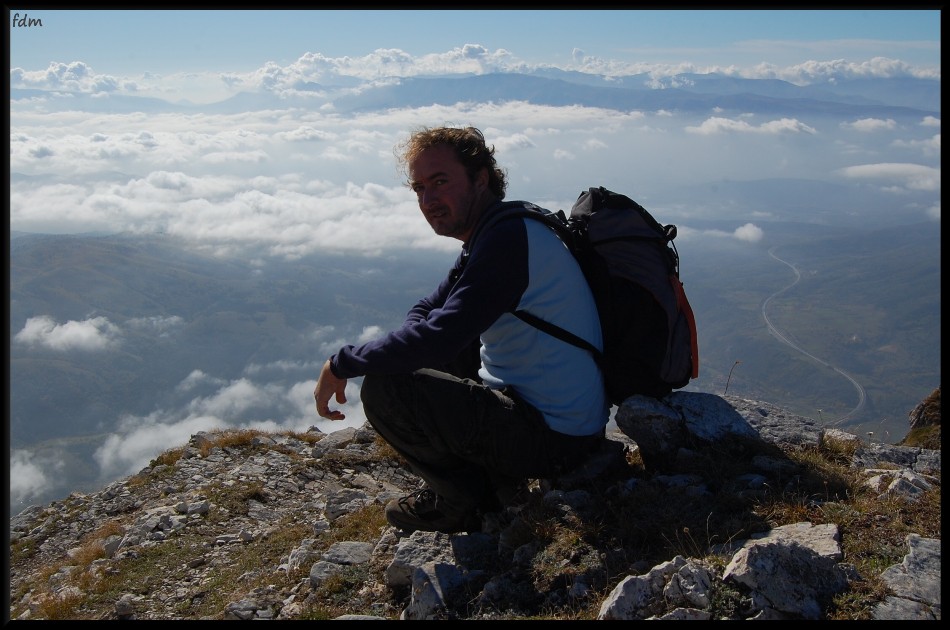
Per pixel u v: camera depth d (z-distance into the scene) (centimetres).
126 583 264
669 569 164
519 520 210
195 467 399
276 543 281
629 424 229
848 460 231
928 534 176
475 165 205
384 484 358
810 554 162
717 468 218
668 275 222
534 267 198
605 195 222
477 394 201
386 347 193
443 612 186
